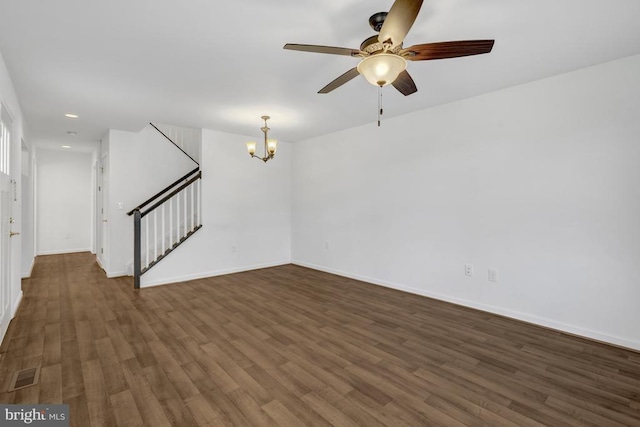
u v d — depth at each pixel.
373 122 4.54
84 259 6.45
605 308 2.71
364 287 4.45
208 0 1.81
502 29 2.13
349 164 4.93
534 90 3.05
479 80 3.03
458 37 2.23
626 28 2.12
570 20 2.03
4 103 2.57
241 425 1.71
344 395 1.98
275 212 5.86
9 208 3.03
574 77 2.83
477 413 1.82
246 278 4.96
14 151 3.27
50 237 7.13
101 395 1.96
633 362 2.39
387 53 1.73
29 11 1.91
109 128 4.88
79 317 3.27
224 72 2.80
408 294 4.11
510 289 3.26
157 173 5.40
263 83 3.05
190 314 3.39
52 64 2.63
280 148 5.91
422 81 3.05
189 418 1.76
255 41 2.28
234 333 2.91
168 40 2.26
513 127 3.20
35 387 2.03
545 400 1.94
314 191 5.58
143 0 1.81
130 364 2.34
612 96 2.64
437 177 3.83
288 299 3.92
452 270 3.72
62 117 4.22
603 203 2.71
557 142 2.93
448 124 3.71
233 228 5.32
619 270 2.64
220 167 5.14
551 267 2.99
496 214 3.34
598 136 2.72
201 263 4.97
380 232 4.50
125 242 5.09
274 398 1.95
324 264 5.41
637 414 1.82
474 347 2.64
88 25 2.07
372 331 2.96
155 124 5.39
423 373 2.24
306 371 2.26
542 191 3.03
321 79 2.96
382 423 1.73
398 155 4.24
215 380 2.14
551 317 3.00
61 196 7.23
